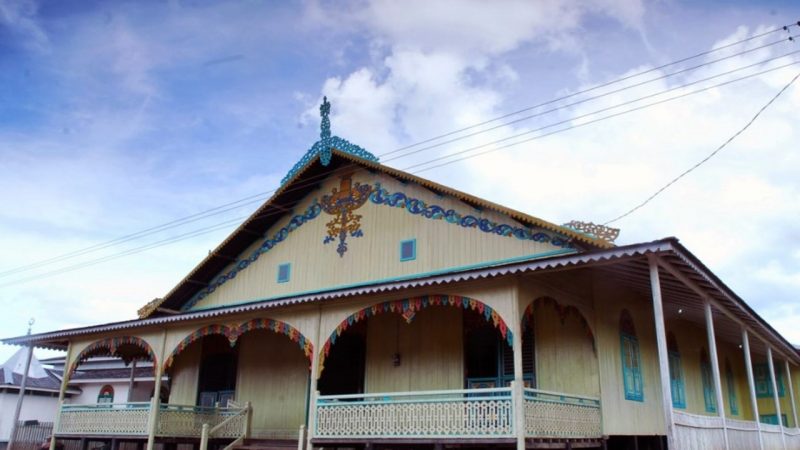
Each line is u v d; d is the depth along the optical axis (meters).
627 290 16.69
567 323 15.92
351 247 19.27
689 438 12.29
